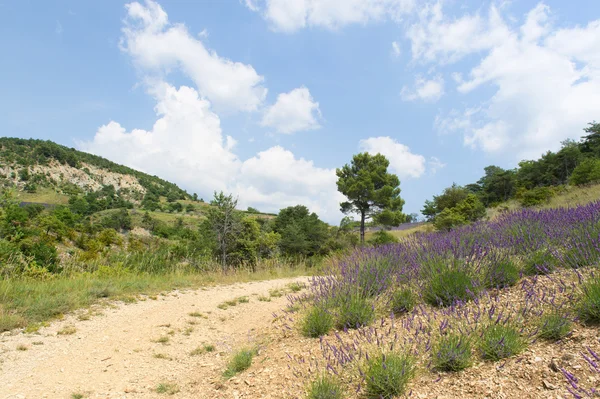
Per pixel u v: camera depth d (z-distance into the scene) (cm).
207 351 519
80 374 429
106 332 579
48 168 19862
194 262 1622
